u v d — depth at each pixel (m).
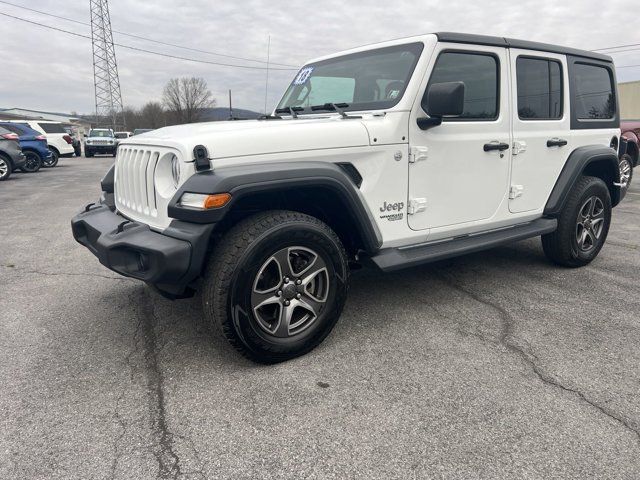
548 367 2.81
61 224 7.08
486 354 2.97
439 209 3.50
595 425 2.28
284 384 2.64
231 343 2.67
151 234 2.72
